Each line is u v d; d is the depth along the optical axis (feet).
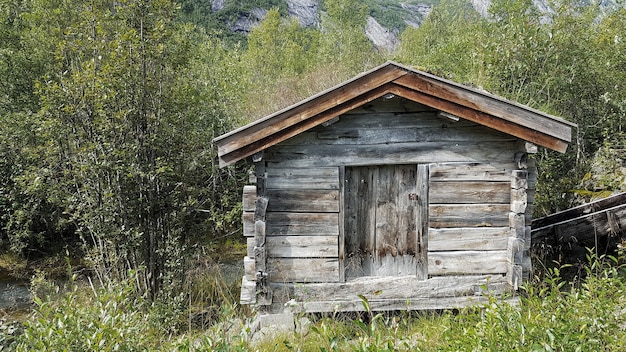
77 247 41.47
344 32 90.48
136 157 26.37
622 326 13.44
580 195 30.83
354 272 19.70
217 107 40.24
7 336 13.24
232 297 27.66
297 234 19.19
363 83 17.40
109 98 25.58
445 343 12.71
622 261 23.54
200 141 31.89
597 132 36.81
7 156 36.24
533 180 19.48
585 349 10.27
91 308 12.95
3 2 42.50
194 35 45.80
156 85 27.61
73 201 27.25
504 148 19.07
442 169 19.06
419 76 17.42
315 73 60.39
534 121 17.62
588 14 42.16
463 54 41.37
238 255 38.45
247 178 36.96
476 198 19.19
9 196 36.09
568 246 25.09
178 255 27.53
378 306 19.34
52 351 11.28
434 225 19.25
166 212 29.32
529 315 10.64
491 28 38.24
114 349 11.50
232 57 58.18
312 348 15.96
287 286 19.27
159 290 27.30
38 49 40.19
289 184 19.01
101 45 26.40
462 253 19.34
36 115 29.35
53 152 27.43
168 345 14.15
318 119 17.78
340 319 19.38
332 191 19.03
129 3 26.32
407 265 19.76
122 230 26.13
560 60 36.52
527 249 19.48
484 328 10.78
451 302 19.40
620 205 24.40
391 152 18.93
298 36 115.24
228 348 10.97
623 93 35.94
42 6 38.88
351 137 18.85
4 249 40.68
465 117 17.74
